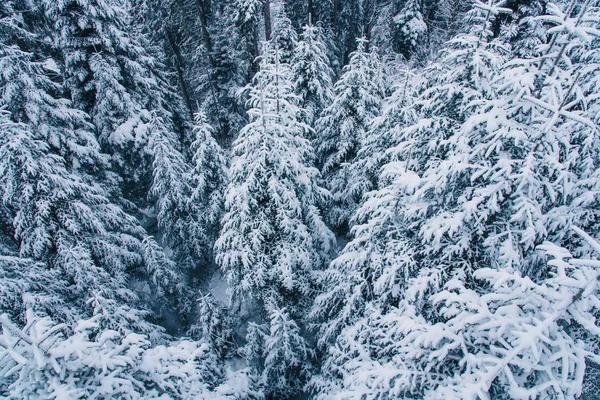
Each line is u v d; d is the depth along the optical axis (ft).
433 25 77.41
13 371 11.88
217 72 81.05
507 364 12.50
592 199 16.70
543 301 12.80
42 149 30.01
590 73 19.97
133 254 40.29
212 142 42.34
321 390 26.71
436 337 14.35
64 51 45.68
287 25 66.69
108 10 45.83
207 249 53.36
